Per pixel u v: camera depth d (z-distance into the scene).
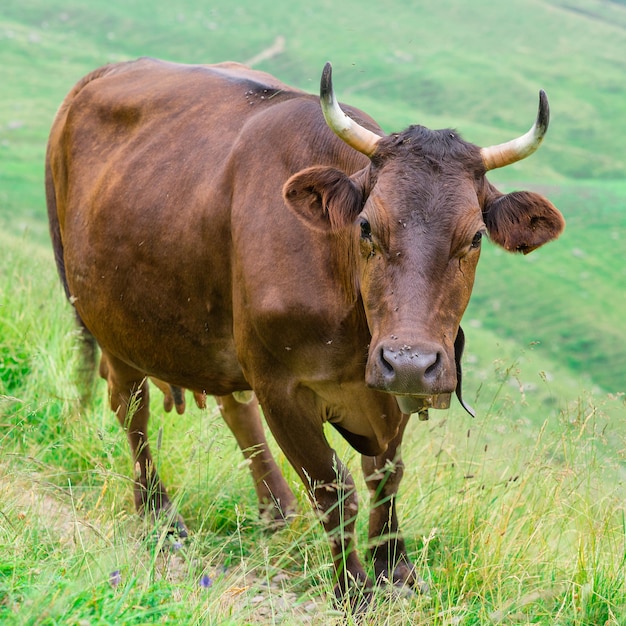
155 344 8.39
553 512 7.88
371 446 7.54
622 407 8.22
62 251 10.23
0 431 8.99
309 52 96.44
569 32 121.06
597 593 6.89
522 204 6.80
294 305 7.02
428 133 6.74
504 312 43.06
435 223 6.33
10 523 6.41
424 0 128.50
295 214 6.79
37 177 56.25
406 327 6.11
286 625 6.24
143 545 6.69
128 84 9.44
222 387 8.41
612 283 48.62
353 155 7.25
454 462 8.52
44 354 11.11
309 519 8.27
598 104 93.69
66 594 5.33
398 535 7.78
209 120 8.34
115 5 120.69
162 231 8.09
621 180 72.56
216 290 7.83
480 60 101.62
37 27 109.62
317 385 7.19
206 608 5.88
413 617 6.64
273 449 9.93
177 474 9.18
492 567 7.14
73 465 9.51
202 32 107.31
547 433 8.56
